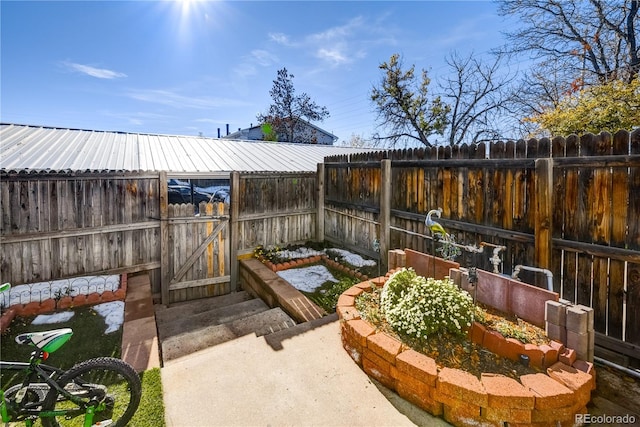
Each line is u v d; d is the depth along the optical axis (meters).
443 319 2.78
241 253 6.96
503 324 2.85
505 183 3.99
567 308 2.52
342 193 7.29
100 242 5.39
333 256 6.86
